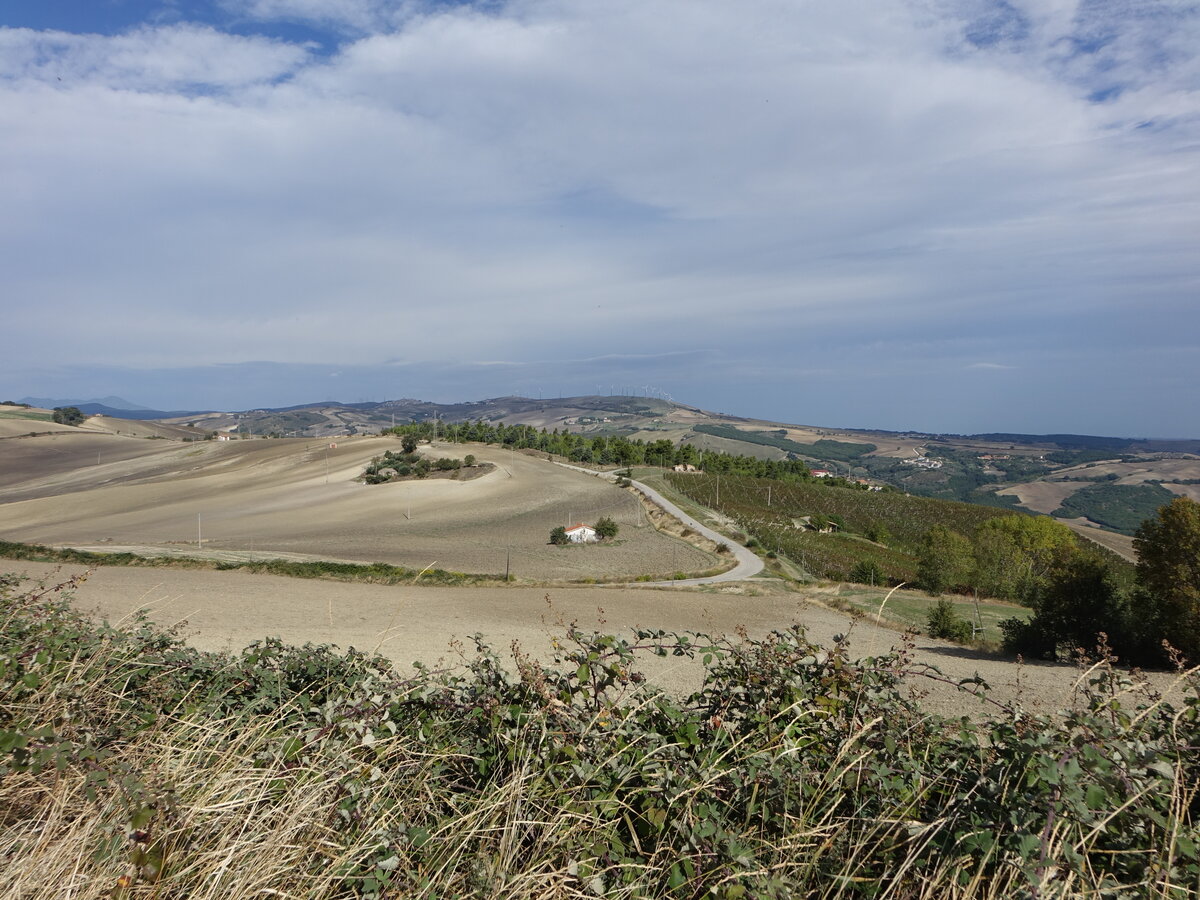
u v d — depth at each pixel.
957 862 2.50
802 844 2.65
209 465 114.75
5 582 5.32
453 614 29.66
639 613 33.47
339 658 4.40
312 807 2.77
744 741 3.15
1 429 145.88
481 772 3.07
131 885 2.31
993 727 3.19
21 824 2.61
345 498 84.88
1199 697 3.33
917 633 3.68
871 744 3.17
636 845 2.66
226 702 3.93
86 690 3.63
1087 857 2.49
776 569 52.03
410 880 2.54
